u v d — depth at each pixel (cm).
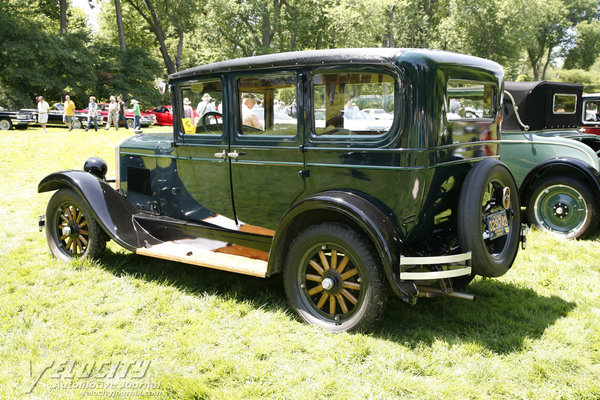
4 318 338
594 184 509
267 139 347
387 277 284
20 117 1959
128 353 295
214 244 405
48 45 2638
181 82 393
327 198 298
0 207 705
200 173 397
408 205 296
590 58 6162
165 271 434
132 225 430
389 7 3566
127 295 380
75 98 3089
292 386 260
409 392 251
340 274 312
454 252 327
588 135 638
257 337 311
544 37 5509
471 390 250
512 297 371
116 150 475
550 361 274
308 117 325
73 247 466
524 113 572
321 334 311
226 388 259
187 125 401
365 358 283
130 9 3822
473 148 342
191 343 305
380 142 298
